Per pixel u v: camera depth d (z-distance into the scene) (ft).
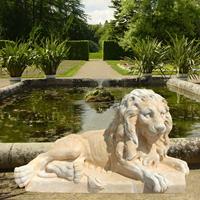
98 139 12.92
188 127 22.82
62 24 184.65
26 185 12.86
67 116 26.68
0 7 171.22
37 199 12.13
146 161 12.26
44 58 45.62
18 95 37.78
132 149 12.13
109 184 12.24
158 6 98.22
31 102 33.06
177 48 45.83
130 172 12.17
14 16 172.86
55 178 12.71
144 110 11.97
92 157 12.80
